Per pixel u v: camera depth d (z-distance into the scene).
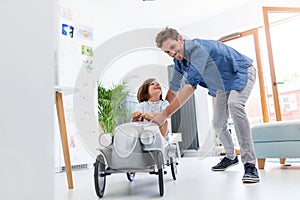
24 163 0.41
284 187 1.08
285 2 3.14
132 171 0.98
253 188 1.08
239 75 1.41
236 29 3.50
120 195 1.05
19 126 0.41
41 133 0.44
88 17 2.63
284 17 3.01
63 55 2.22
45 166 0.44
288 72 3.08
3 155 0.39
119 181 1.44
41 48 0.46
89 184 1.40
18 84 0.42
